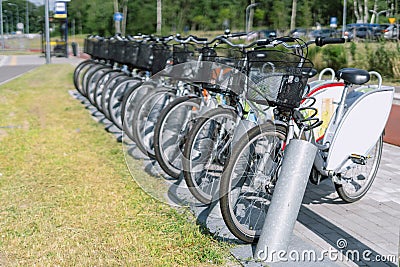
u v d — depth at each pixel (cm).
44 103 1000
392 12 2003
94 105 868
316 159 382
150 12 4753
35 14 7388
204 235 363
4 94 1143
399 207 422
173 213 404
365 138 400
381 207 422
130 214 403
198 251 337
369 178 445
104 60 957
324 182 486
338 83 422
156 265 320
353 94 416
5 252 337
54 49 2989
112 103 677
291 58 363
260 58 384
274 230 323
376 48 1420
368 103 396
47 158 574
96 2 5503
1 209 413
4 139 673
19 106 966
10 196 445
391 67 1295
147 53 661
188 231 369
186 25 4819
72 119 818
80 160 565
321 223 386
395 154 600
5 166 540
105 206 420
